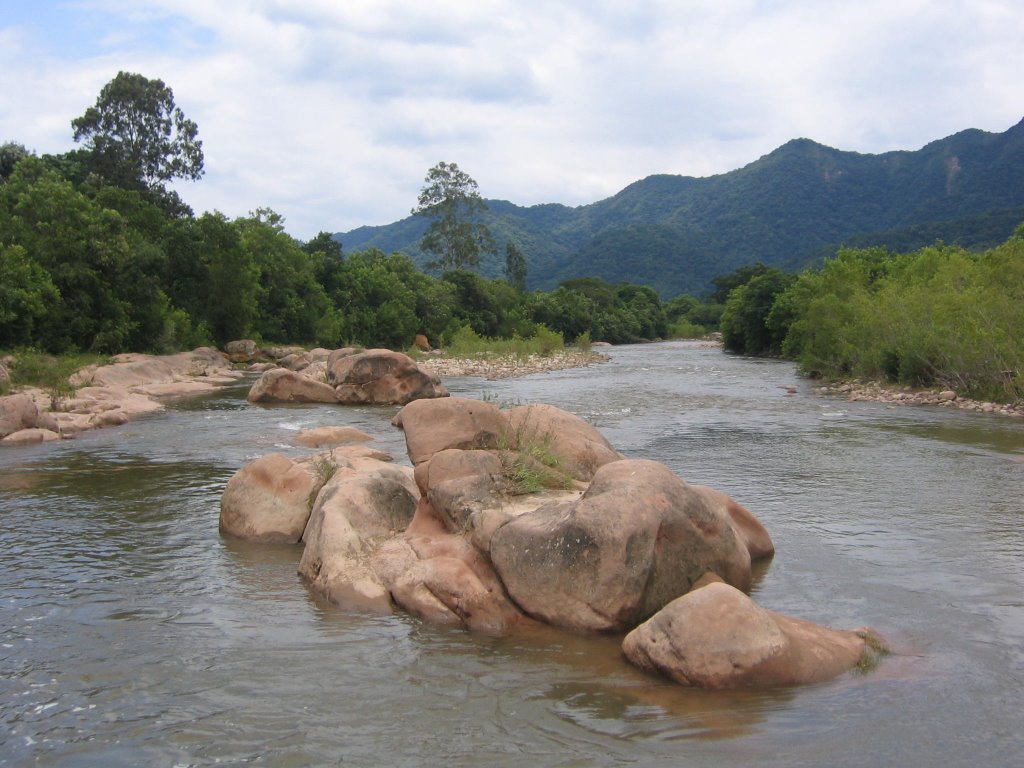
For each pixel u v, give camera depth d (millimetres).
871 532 11094
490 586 8180
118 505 12914
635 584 7633
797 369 41406
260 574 9578
